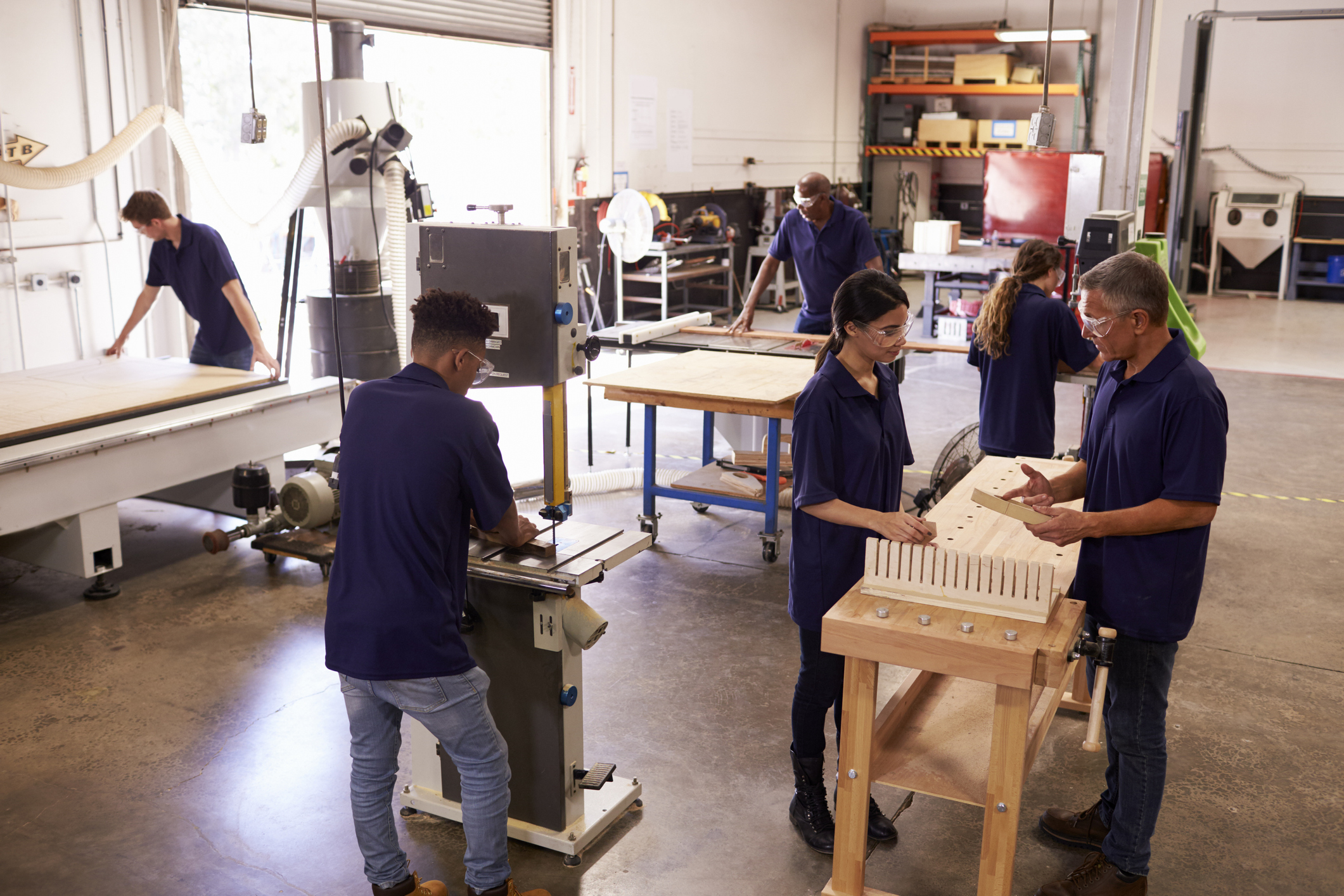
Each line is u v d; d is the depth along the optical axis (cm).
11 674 344
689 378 454
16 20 515
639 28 962
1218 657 362
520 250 266
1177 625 213
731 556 459
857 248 529
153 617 388
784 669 353
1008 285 368
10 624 382
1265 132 1223
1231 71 1223
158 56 577
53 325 554
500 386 276
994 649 195
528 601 236
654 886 243
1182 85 1108
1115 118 743
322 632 377
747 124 1145
